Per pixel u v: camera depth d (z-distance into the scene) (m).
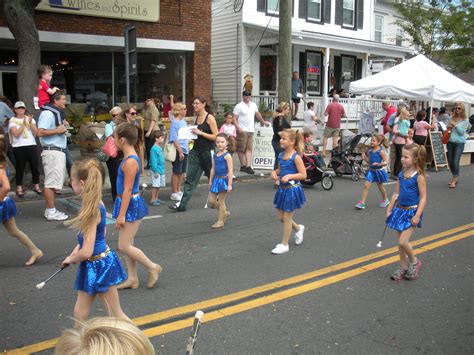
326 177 11.52
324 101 19.59
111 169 9.27
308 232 7.74
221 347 4.09
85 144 11.58
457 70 25.88
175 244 7.00
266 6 20.31
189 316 4.67
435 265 6.25
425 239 7.41
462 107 11.91
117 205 5.10
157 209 9.21
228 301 5.03
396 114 13.68
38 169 9.91
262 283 5.54
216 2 20.61
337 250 6.82
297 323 4.56
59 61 16.23
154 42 16.11
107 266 3.85
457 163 11.99
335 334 4.35
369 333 4.38
